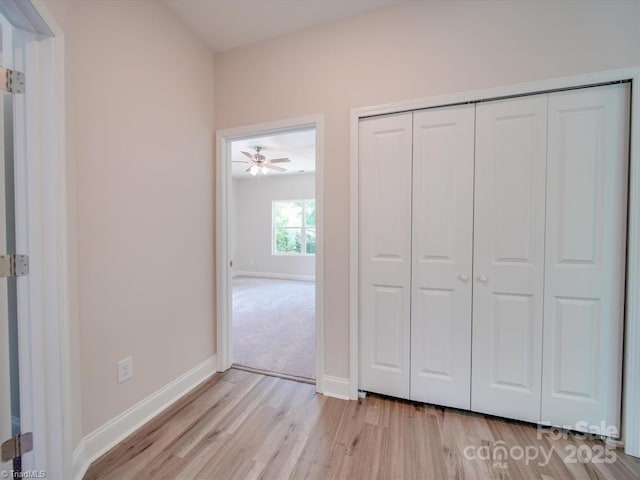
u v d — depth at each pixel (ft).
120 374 4.97
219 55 7.34
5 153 4.00
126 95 5.08
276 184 23.27
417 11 5.68
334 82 6.29
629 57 4.59
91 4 4.46
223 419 5.49
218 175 7.38
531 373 5.25
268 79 6.87
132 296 5.23
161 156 5.86
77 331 4.23
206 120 7.14
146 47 5.47
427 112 5.71
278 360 8.11
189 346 6.63
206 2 5.77
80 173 4.32
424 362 5.89
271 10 5.97
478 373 5.55
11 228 4.03
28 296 3.64
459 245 5.59
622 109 4.67
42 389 3.70
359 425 5.31
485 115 5.35
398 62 5.82
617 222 4.74
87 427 4.42
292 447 4.75
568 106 4.92
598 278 4.85
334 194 6.32
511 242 5.29
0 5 3.19
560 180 4.99
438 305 5.77
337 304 6.32
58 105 3.76
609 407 4.84
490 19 5.26
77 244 4.26
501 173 5.30
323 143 6.37
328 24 6.32
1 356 3.46
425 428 5.21
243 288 19.03
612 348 4.80
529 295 5.22
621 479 4.14
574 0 4.82
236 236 24.40
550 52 4.96
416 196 5.83
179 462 4.44
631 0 4.58
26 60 3.60
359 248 6.25
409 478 4.14
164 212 5.95
